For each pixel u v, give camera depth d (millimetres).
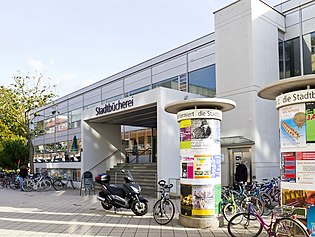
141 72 24578
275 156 15562
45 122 35906
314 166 6898
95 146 22156
